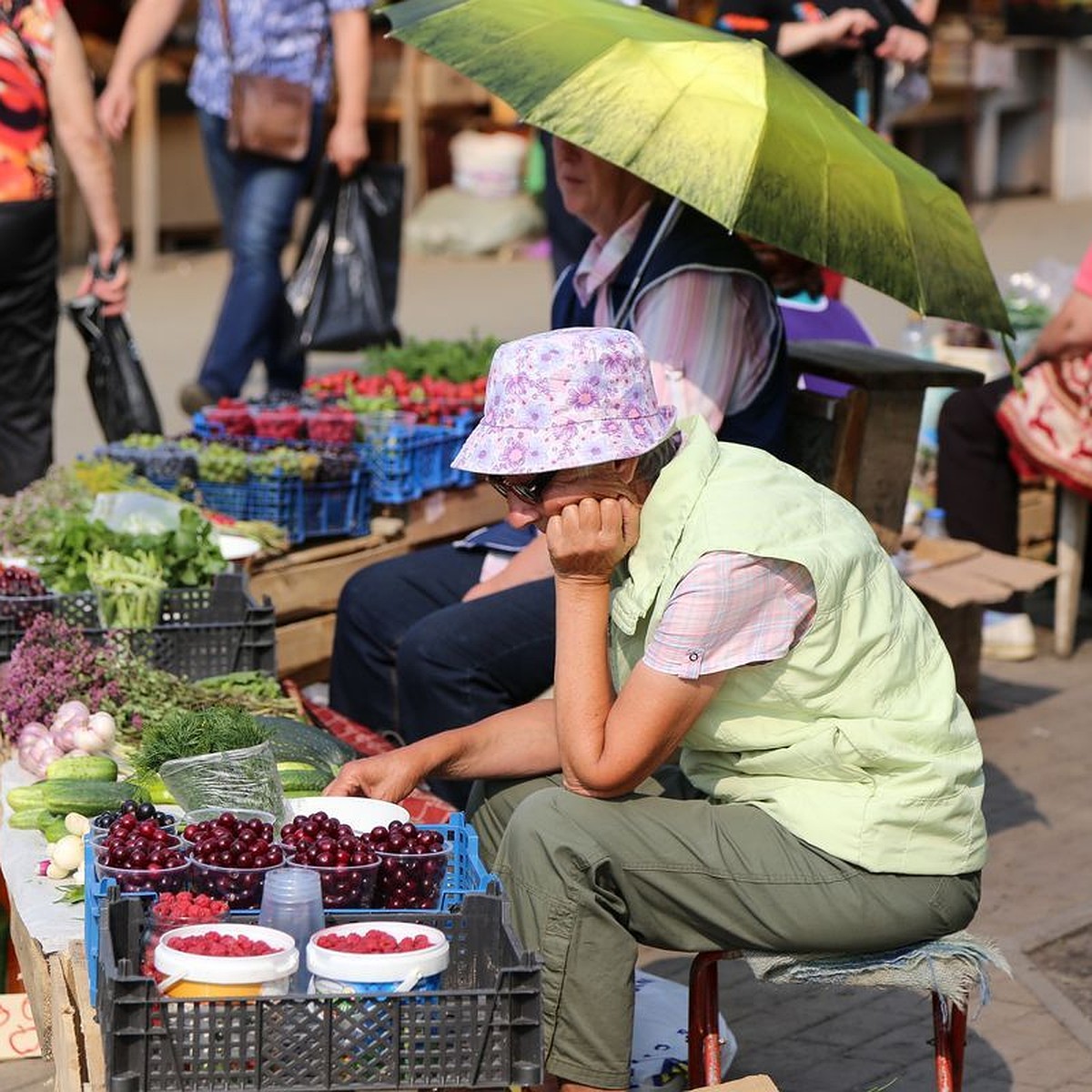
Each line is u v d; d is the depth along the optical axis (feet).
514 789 16.60
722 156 17.97
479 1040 12.01
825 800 14.82
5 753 18.93
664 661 14.26
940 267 18.89
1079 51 94.17
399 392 30.14
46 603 20.66
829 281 32.94
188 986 11.94
